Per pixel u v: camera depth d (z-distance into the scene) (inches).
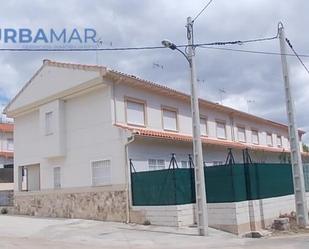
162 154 918.4
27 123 1092.5
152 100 976.9
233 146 1173.1
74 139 943.0
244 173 723.4
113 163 847.1
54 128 971.9
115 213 829.2
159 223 750.5
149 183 777.6
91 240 617.6
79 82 904.9
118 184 831.1
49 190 991.0
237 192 693.9
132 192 810.8
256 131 1534.2
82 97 934.4
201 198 655.8
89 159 899.4
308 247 524.7
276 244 561.6
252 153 1396.4
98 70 860.6
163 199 749.3
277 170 837.2
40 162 1029.8
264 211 754.2
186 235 651.5
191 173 767.7
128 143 824.3
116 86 885.2
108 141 863.1
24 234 690.8
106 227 754.2
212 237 635.5
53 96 973.8
